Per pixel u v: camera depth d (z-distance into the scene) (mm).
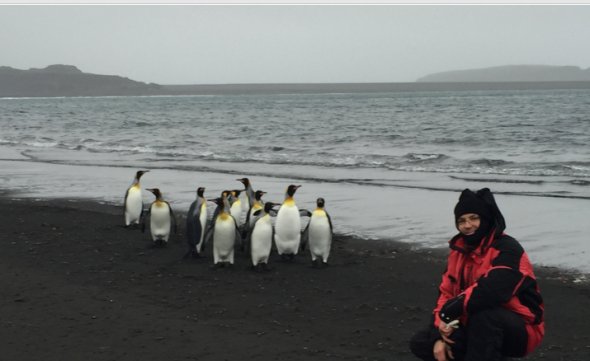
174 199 14648
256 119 61625
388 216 12359
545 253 9367
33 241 10188
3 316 6531
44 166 22375
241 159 24047
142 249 9750
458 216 4160
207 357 5484
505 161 20812
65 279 8008
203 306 6973
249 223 9641
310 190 15742
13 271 8367
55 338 5922
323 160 23188
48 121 64188
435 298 7246
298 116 66875
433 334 4215
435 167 20406
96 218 12203
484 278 3947
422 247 9859
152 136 39125
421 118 56375
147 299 7215
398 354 5566
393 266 8734
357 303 7086
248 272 8461
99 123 58062
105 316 6578
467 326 4047
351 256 9359
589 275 8156
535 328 4027
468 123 45938
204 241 9070
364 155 24359
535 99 112438
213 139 35844
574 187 15594
